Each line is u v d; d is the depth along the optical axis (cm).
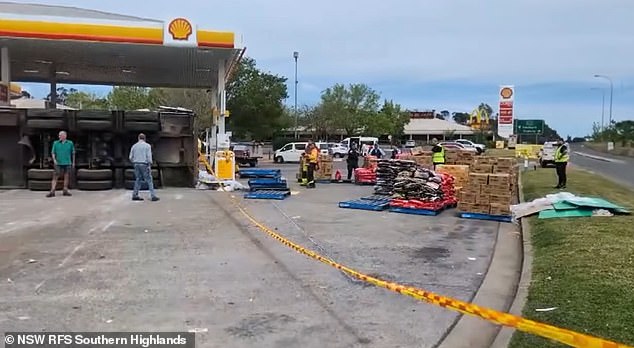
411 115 11675
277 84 5938
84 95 6569
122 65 2650
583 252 789
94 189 1797
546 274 693
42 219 1182
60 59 2525
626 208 1289
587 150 8169
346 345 482
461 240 1008
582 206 1198
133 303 589
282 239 971
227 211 1352
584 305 551
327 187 2166
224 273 722
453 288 673
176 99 4778
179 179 1992
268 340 490
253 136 6047
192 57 2319
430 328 528
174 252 852
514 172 1661
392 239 999
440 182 1405
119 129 1845
